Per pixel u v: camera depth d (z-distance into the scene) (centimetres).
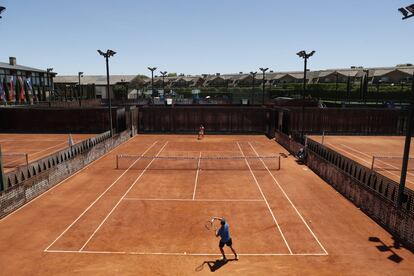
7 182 1648
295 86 8594
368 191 1642
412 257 1234
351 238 1388
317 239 1379
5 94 5016
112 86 8919
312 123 4253
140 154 3052
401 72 7719
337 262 1198
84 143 2592
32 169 1877
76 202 1803
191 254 1254
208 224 1520
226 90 8812
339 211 1688
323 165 2258
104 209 1703
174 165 2628
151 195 1919
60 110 4300
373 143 3631
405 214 1338
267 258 1227
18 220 1563
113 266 1168
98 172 2416
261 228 1483
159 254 1252
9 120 4350
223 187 2070
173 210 1691
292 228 1484
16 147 3294
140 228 1477
